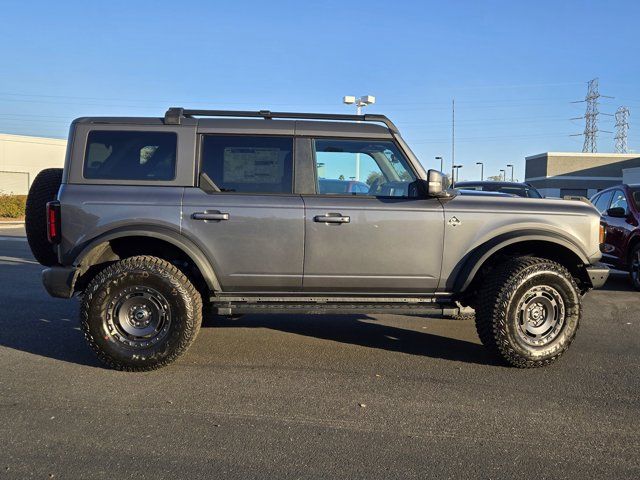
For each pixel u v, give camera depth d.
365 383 4.54
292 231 4.80
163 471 3.12
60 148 44.47
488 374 4.80
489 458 3.32
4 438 3.49
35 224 5.06
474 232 4.95
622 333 6.22
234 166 4.90
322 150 4.97
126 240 5.06
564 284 4.86
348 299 5.01
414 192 5.04
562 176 48.62
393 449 3.41
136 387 4.38
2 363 4.91
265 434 3.59
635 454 3.40
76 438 3.50
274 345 5.60
